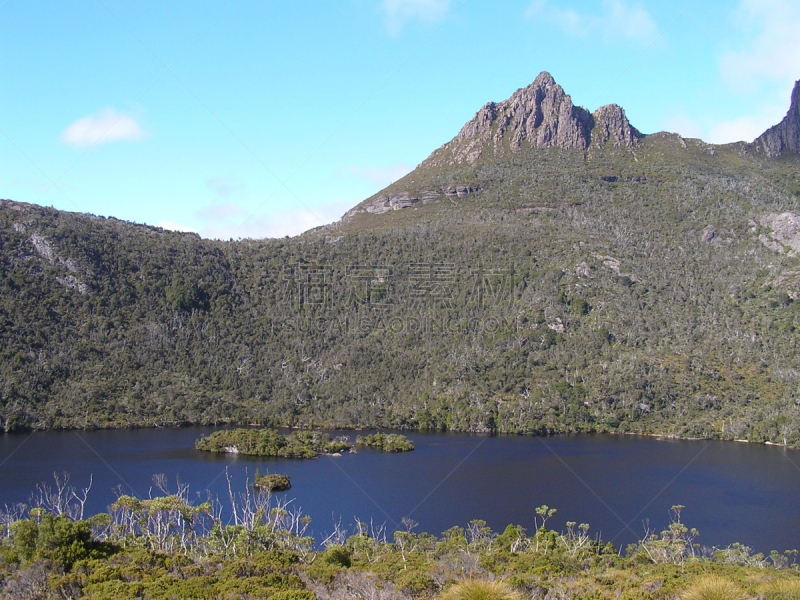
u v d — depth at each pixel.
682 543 85.12
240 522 97.12
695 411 193.00
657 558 82.31
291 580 61.72
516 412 195.62
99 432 174.00
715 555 85.31
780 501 118.50
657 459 154.88
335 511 108.38
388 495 119.19
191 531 84.25
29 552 64.94
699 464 149.50
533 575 66.25
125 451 152.25
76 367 197.12
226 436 158.25
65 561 63.59
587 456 158.00
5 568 62.22
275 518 89.69
